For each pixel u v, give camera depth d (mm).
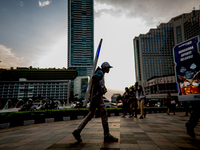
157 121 6027
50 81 115812
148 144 2496
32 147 2484
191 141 2701
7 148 2516
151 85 93750
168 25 146000
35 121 6766
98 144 2504
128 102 8094
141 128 4152
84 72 144000
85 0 149125
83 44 145375
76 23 146250
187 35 135500
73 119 8297
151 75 139125
